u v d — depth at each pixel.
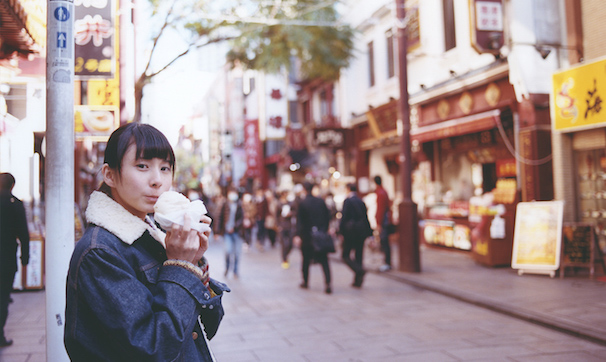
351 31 12.84
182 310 1.34
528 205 8.84
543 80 9.51
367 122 16.42
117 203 1.48
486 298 6.78
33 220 8.48
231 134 32.44
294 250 15.44
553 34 9.61
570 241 8.27
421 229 13.59
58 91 2.43
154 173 1.51
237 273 9.88
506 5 9.62
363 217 8.38
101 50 4.52
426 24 12.73
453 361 4.43
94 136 5.77
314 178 21.61
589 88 8.35
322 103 20.86
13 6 4.11
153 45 7.14
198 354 1.52
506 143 10.20
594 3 8.80
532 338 5.05
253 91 28.17
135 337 1.24
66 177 2.44
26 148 6.53
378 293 7.84
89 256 1.34
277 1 11.13
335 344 5.09
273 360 4.61
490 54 10.32
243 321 6.17
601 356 4.42
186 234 1.40
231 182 31.98
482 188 12.04
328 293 7.93
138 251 1.44
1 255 5.05
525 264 8.55
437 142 13.71
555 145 9.42
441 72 12.28
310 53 12.19
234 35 10.06
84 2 4.51
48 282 2.40
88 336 1.32
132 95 6.56
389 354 4.70
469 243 11.28
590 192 9.23
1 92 5.10
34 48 5.07
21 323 6.06
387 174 16.23
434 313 6.34
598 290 6.91
